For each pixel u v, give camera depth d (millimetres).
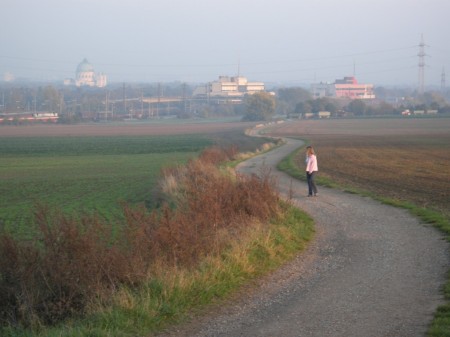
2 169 80250
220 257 17766
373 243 22234
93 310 13703
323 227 26094
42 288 14445
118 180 62969
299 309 14430
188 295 14938
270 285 16766
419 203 32438
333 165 62719
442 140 119688
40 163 91125
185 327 13375
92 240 15586
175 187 39438
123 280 15227
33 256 14758
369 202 33531
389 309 14109
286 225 24328
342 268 18562
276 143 110375
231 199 24844
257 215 24219
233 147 81688
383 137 134625
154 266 16047
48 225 16500
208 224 20281
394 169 56969
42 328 13250
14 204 45562
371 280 16906
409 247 21156
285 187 42094
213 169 42156
